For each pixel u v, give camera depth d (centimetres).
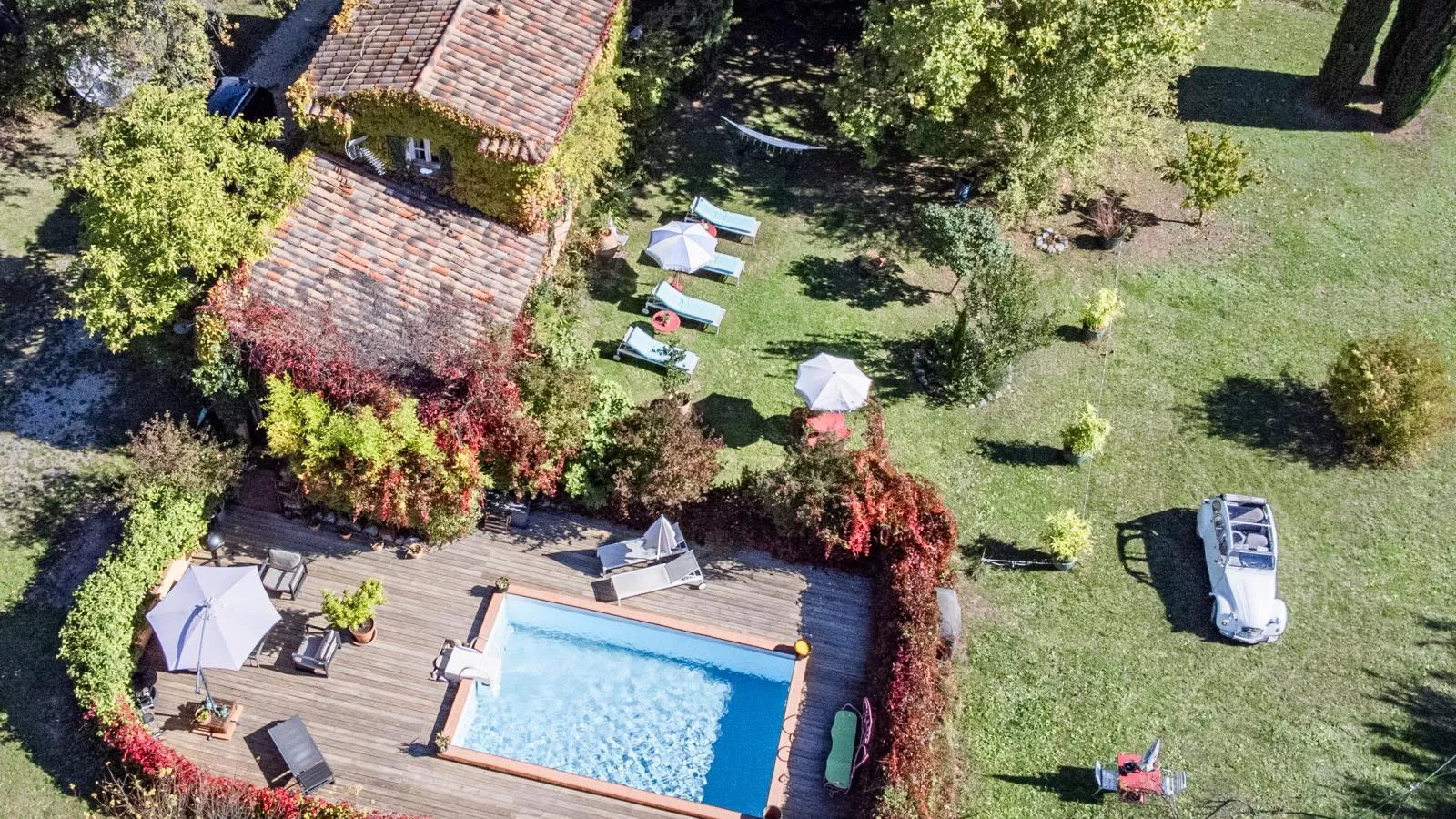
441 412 2506
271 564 2523
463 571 2623
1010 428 2964
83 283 2619
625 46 3319
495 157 2702
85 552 2573
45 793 2253
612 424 2656
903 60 3050
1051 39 2880
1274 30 4109
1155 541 2773
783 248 3306
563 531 2703
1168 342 3161
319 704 2394
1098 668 2559
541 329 2870
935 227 3044
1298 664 2581
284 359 2511
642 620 2562
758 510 2695
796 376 2923
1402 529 2819
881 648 2497
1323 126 3769
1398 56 3625
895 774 2234
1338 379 2967
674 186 3425
